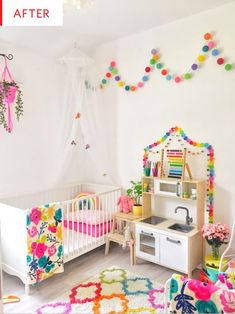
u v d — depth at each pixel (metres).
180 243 2.70
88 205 3.62
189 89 2.99
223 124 2.77
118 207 3.52
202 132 2.92
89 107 3.61
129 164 3.59
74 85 3.38
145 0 2.53
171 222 3.07
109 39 3.53
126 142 3.60
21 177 3.32
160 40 3.18
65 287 2.63
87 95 3.62
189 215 3.05
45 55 3.53
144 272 2.92
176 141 3.12
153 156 3.33
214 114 2.82
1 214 2.75
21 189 3.33
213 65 2.81
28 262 2.49
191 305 1.49
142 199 3.21
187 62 2.99
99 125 3.70
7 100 3.09
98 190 3.84
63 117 3.51
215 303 1.42
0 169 3.12
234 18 2.65
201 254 2.87
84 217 3.35
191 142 2.99
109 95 3.73
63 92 3.74
